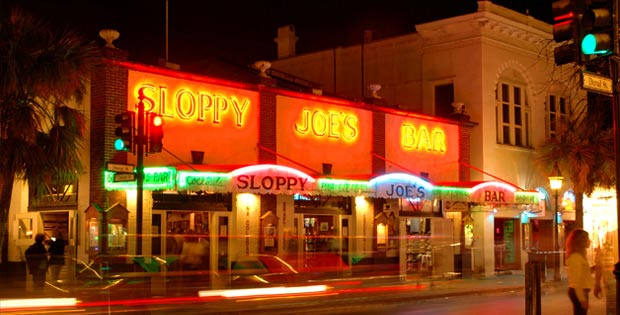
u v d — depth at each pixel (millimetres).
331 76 39312
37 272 18828
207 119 24562
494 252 33594
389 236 29328
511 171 35094
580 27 8727
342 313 17938
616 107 8852
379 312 18188
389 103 36844
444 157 32531
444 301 21688
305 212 27109
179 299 18484
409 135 31125
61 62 19031
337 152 28438
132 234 22250
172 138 23562
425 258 28250
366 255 28422
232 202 25156
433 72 35344
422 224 31141
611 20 8586
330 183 24875
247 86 25766
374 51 37719
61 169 20062
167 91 23578
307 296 21188
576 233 11898
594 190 35000
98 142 22203
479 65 33844
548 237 37469
